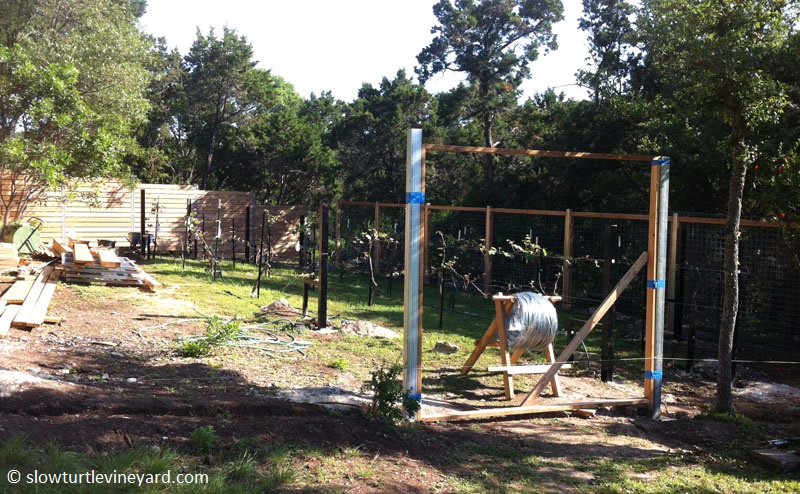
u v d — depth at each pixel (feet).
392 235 66.33
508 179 87.51
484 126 104.37
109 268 44.06
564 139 74.43
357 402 21.43
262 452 15.97
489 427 21.39
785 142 32.53
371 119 110.32
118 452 14.57
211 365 25.48
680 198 54.29
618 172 70.90
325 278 34.73
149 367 24.40
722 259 39.29
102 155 58.65
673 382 30.32
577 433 21.54
